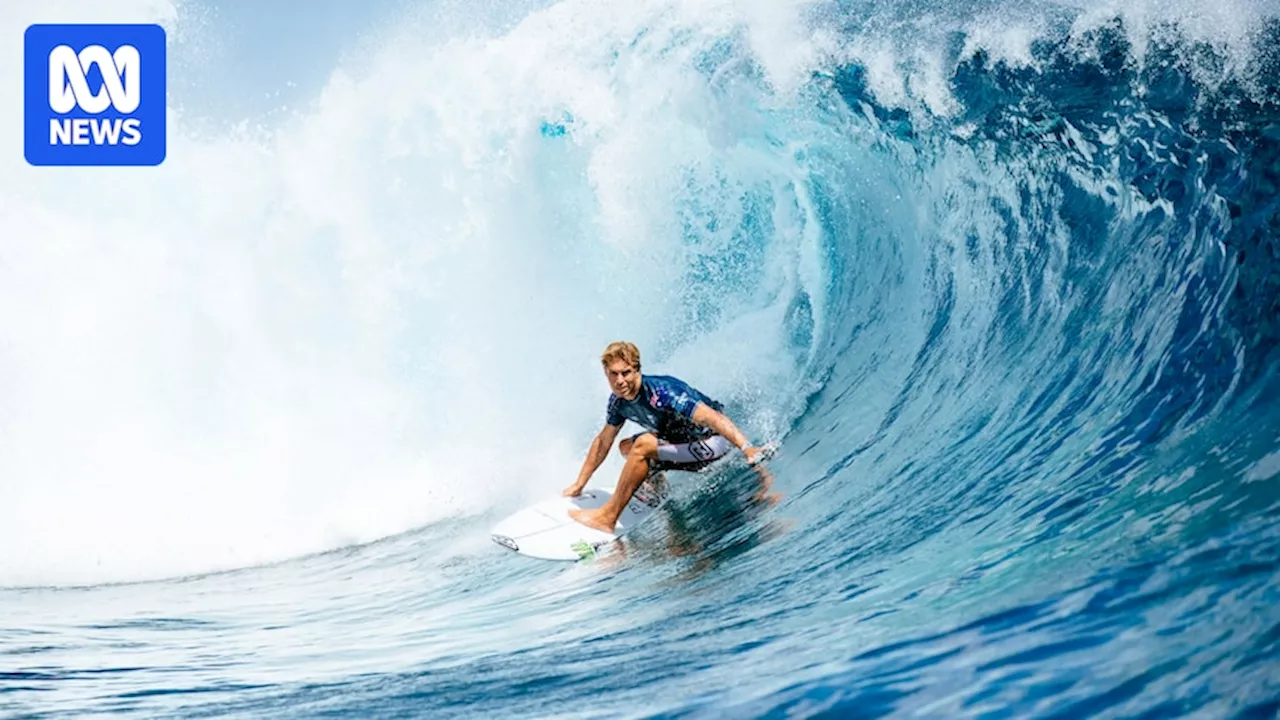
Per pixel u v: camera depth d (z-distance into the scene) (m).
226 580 5.75
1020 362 4.82
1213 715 1.77
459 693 3.09
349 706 3.12
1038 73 6.14
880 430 5.09
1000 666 2.22
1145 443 3.45
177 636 4.52
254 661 3.96
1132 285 4.61
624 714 2.58
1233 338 3.73
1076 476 3.46
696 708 2.50
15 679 3.79
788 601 3.32
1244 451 2.97
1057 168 5.75
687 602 3.67
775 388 6.37
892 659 2.46
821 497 4.50
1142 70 5.64
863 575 3.34
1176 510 2.77
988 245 5.96
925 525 3.65
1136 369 4.04
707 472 5.24
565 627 3.77
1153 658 2.02
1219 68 5.25
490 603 4.45
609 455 6.15
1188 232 4.54
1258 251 4.03
